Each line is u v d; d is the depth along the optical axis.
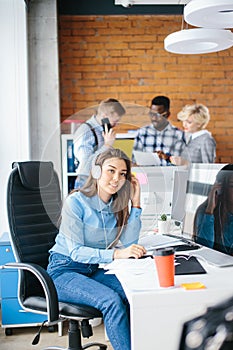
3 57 4.75
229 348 1.91
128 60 5.54
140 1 4.82
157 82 5.57
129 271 2.15
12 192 2.71
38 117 5.08
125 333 2.23
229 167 2.32
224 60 5.61
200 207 2.52
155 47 5.55
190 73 5.59
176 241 2.72
